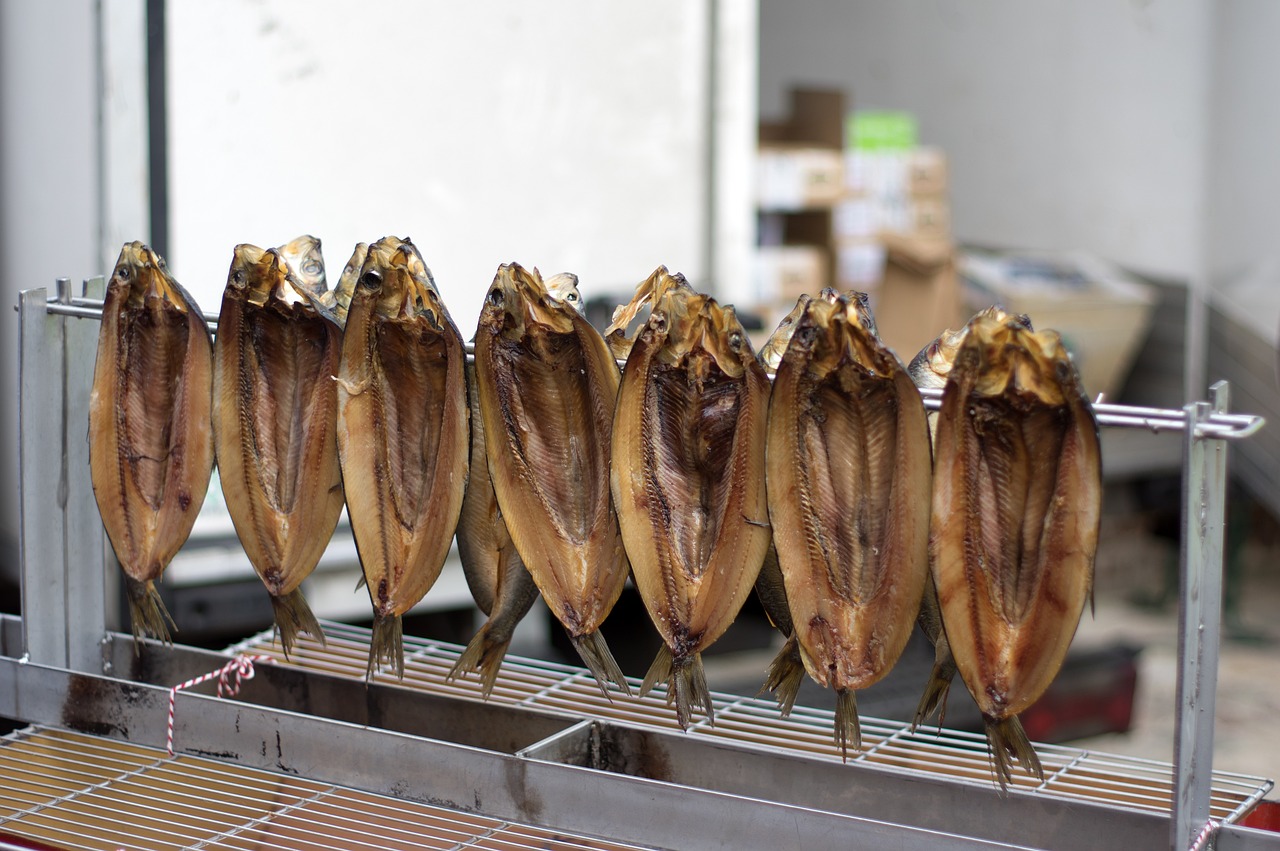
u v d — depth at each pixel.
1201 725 1.49
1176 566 5.85
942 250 5.73
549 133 4.12
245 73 3.70
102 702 1.86
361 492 1.76
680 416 1.64
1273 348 5.78
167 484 1.89
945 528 1.52
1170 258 6.60
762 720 2.04
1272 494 5.65
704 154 4.37
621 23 4.16
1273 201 6.23
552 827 1.61
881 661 1.57
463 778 1.64
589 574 1.70
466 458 1.70
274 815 1.77
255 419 1.84
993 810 1.65
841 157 5.55
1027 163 6.81
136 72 3.56
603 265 4.27
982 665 1.53
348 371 1.75
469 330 4.11
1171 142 6.53
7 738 2.03
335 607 3.86
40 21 3.91
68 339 2.03
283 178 3.79
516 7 4.02
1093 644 5.17
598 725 1.84
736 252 4.45
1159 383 6.09
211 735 1.79
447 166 4.00
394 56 3.88
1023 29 6.70
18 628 2.14
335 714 2.00
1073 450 1.48
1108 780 1.85
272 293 1.81
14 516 4.34
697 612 1.63
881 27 6.92
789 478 1.58
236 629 3.81
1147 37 6.49
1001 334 1.49
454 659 2.24
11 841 1.69
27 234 4.17
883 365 1.54
